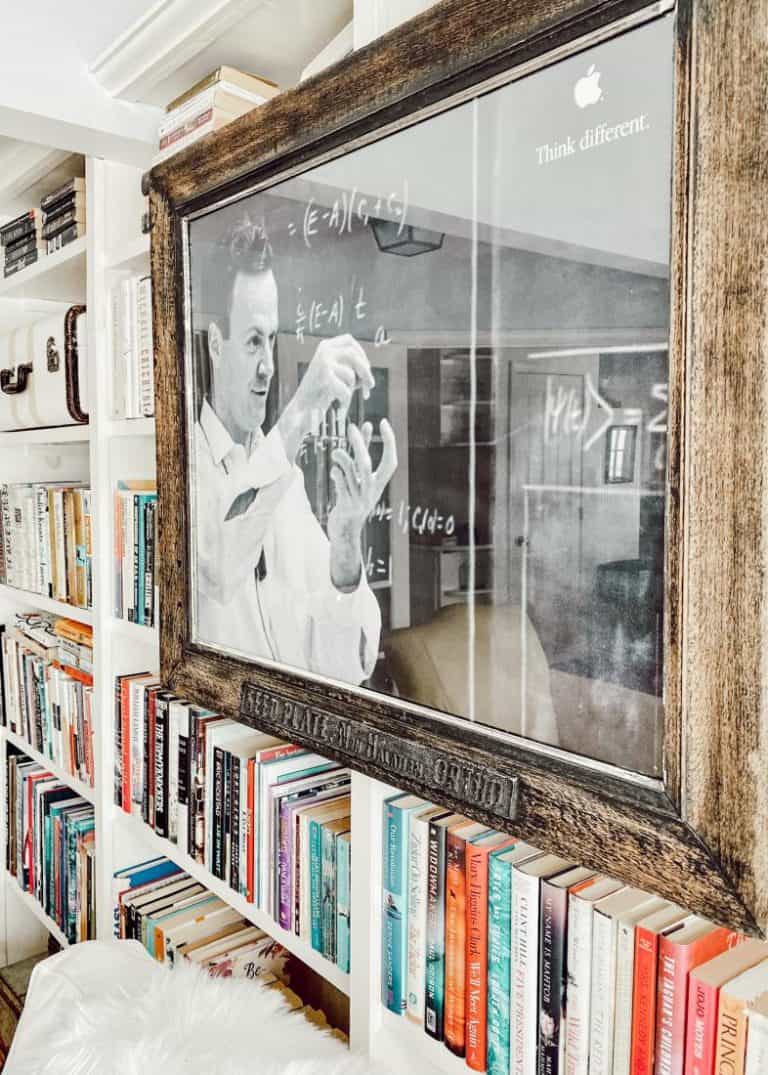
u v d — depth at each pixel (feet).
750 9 1.66
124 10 3.69
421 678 2.66
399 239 2.63
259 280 3.23
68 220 5.37
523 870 2.56
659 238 1.91
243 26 3.63
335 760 2.96
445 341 2.50
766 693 1.74
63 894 5.98
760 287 1.69
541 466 2.25
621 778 2.07
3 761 6.98
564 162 2.12
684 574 1.86
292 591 3.18
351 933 3.21
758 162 1.67
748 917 1.81
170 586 3.84
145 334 4.46
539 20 2.10
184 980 2.90
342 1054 2.67
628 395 2.02
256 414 3.30
